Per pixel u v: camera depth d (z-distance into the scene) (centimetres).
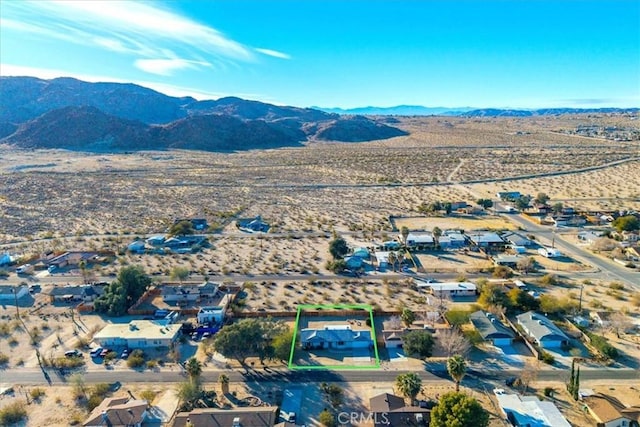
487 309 8131
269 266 10744
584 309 8100
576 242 12106
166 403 5794
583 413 5441
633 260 10612
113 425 5225
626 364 6450
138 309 8494
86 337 7494
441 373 6325
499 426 5244
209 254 11700
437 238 12050
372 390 5972
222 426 5100
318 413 5522
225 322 7912
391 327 7462
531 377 6047
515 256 10725
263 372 6425
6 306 8756
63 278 10212
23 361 6806
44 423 5444
